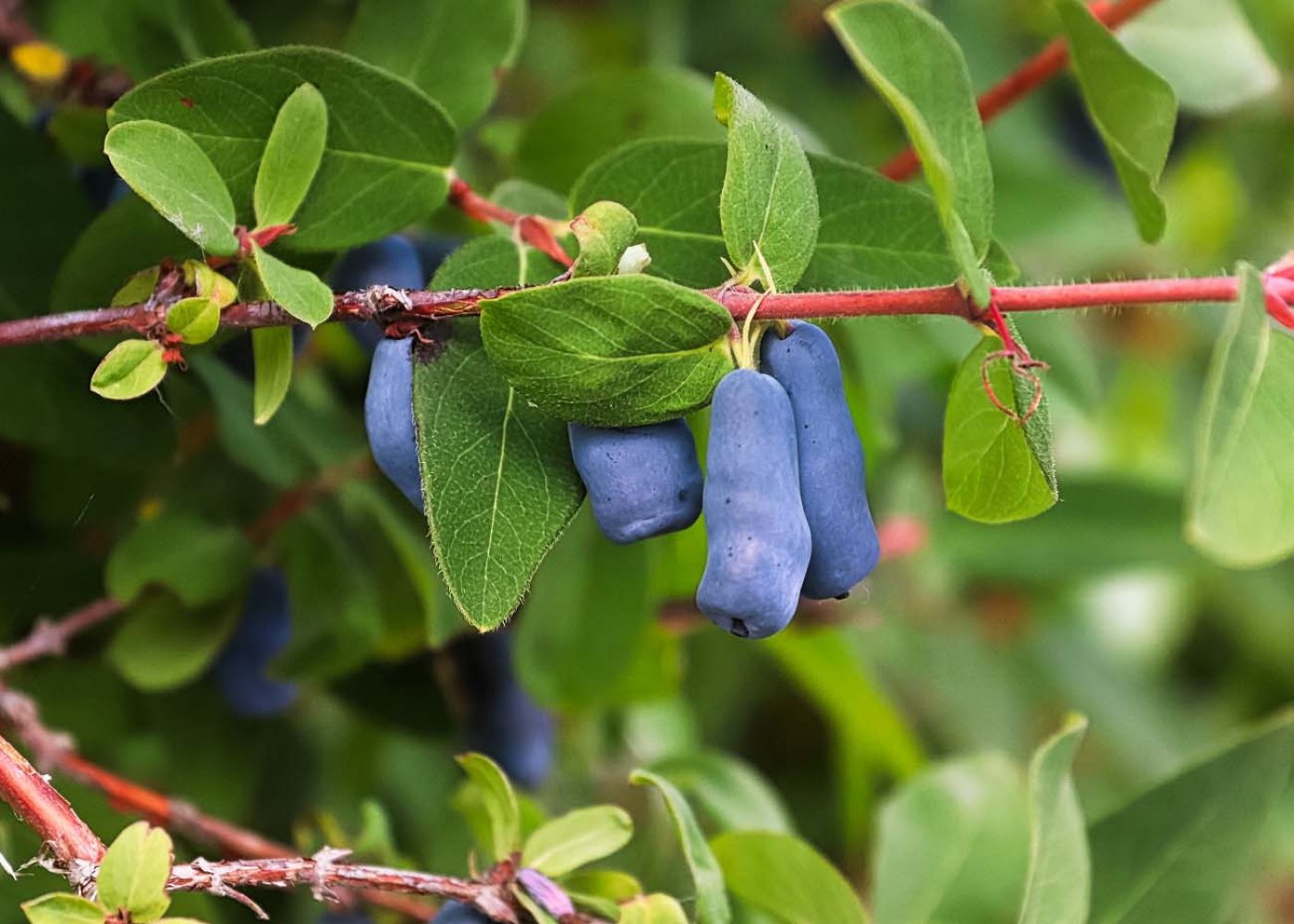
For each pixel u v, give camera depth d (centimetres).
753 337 38
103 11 44
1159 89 41
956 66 39
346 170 41
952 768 49
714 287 40
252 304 39
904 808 48
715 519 37
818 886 44
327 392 50
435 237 43
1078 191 60
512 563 38
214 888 39
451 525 38
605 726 55
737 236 38
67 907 37
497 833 41
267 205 40
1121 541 61
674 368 38
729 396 37
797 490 37
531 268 41
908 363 52
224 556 46
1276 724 45
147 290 40
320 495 47
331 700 50
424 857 53
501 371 38
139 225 41
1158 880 45
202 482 48
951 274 41
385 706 49
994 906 48
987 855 48
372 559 48
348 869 39
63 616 48
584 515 48
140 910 37
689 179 41
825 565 38
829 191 41
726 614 37
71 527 48
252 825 52
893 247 41
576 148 46
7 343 39
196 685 49
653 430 38
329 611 47
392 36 43
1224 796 45
